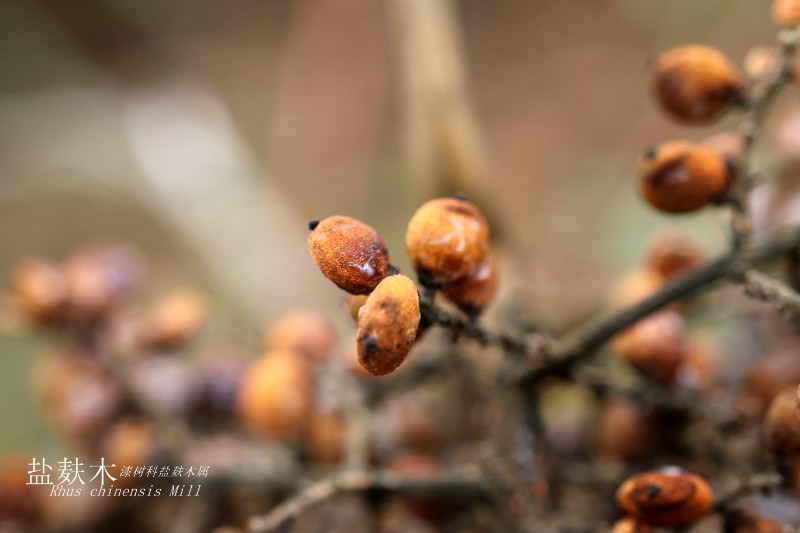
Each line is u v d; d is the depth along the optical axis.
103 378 0.11
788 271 0.09
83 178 0.24
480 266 0.08
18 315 0.11
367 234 0.08
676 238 0.11
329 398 0.10
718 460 0.10
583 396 0.11
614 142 0.24
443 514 0.10
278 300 0.18
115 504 0.11
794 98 0.12
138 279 0.12
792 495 0.09
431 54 0.12
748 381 0.10
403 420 0.11
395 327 0.08
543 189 0.24
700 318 0.12
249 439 0.11
